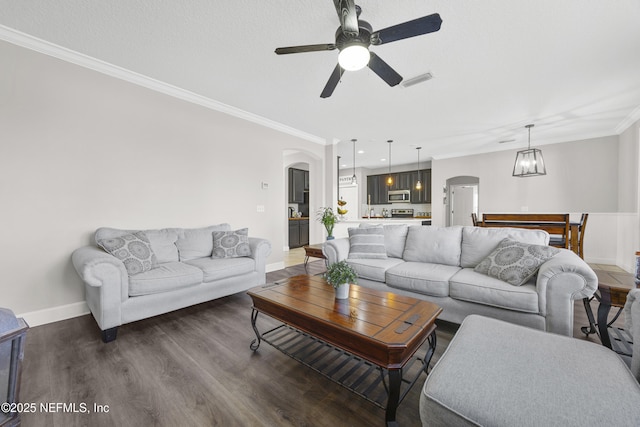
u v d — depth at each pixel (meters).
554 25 2.15
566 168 5.48
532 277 2.24
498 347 1.21
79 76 2.65
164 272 2.56
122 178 2.95
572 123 4.53
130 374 1.76
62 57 2.54
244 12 2.02
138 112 3.05
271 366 1.85
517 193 6.07
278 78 3.03
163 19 2.09
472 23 2.13
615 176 5.02
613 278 2.03
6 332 1.00
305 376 1.74
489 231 2.78
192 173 3.55
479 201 6.55
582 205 5.33
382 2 1.92
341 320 1.58
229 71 2.88
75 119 2.64
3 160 2.29
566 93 3.38
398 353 1.32
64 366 1.84
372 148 6.36
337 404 1.51
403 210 8.81
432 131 5.00
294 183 7.28
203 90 3.36
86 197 2.71
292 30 2.22
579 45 2.41
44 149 2.48
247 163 4.20
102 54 2.59
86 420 1.38
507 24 2.14
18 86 2.35
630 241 4.39
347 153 6.91
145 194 3.12
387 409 1.33
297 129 4.91
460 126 4.70
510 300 2.05
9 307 2.33
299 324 1.78
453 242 2.90
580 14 2.03
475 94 3.43
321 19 2.09
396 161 8.09
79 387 1.63
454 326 2.46
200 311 2.84
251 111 4.05
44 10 2.00
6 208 2.31
